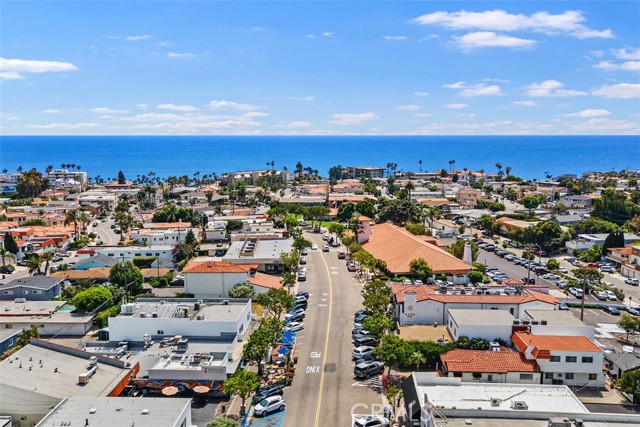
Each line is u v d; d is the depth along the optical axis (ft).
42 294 367.86
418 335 277.44
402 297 310.45
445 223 644.27
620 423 168.14
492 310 287.89
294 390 235.61
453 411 174.50
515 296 302.04
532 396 191.72
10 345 289.94
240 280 372.58
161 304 293.43
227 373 230.89
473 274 398.83
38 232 586.45
